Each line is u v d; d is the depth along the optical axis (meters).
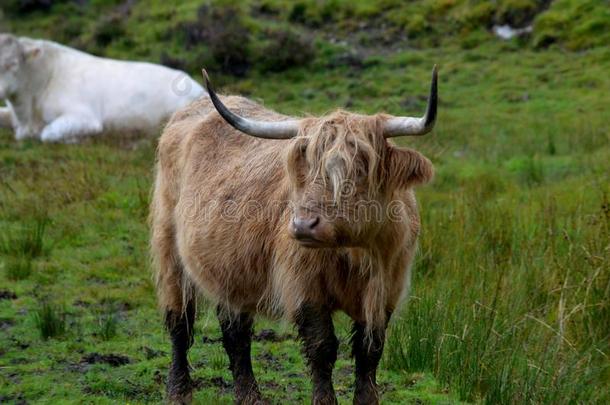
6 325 11.27
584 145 22.62
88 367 9.93
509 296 10.34
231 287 8.48
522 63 33.38
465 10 37.62
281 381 9.57
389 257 7.48
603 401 8.50
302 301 7.53
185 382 9.26
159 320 11.60
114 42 37.34
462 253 12.13
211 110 9.63
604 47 33.62
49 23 41.25
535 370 8.55
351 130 7.03
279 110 27.06
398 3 39.25
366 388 7.75
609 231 11.28
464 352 9.19
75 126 24.08
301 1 39.22
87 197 16.84
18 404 8.84
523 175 19.64
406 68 33.59
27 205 16.09
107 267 13.56
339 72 33.41
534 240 12.53
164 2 40.88
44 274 13.16
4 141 23.98
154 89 25.14
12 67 23.84
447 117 27.36
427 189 17.72
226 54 34.00
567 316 9.40
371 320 7.47
